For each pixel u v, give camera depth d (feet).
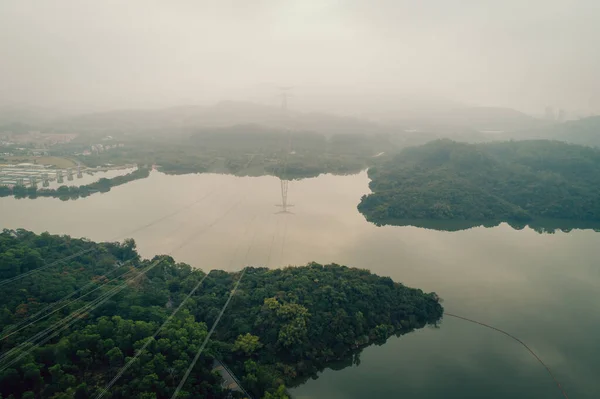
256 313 292.20
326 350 275.39
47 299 281.13
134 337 249.96
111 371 230.27
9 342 232.32
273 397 219.20
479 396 255.50
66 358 230.89
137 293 299.38
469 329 324.39
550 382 270.46
